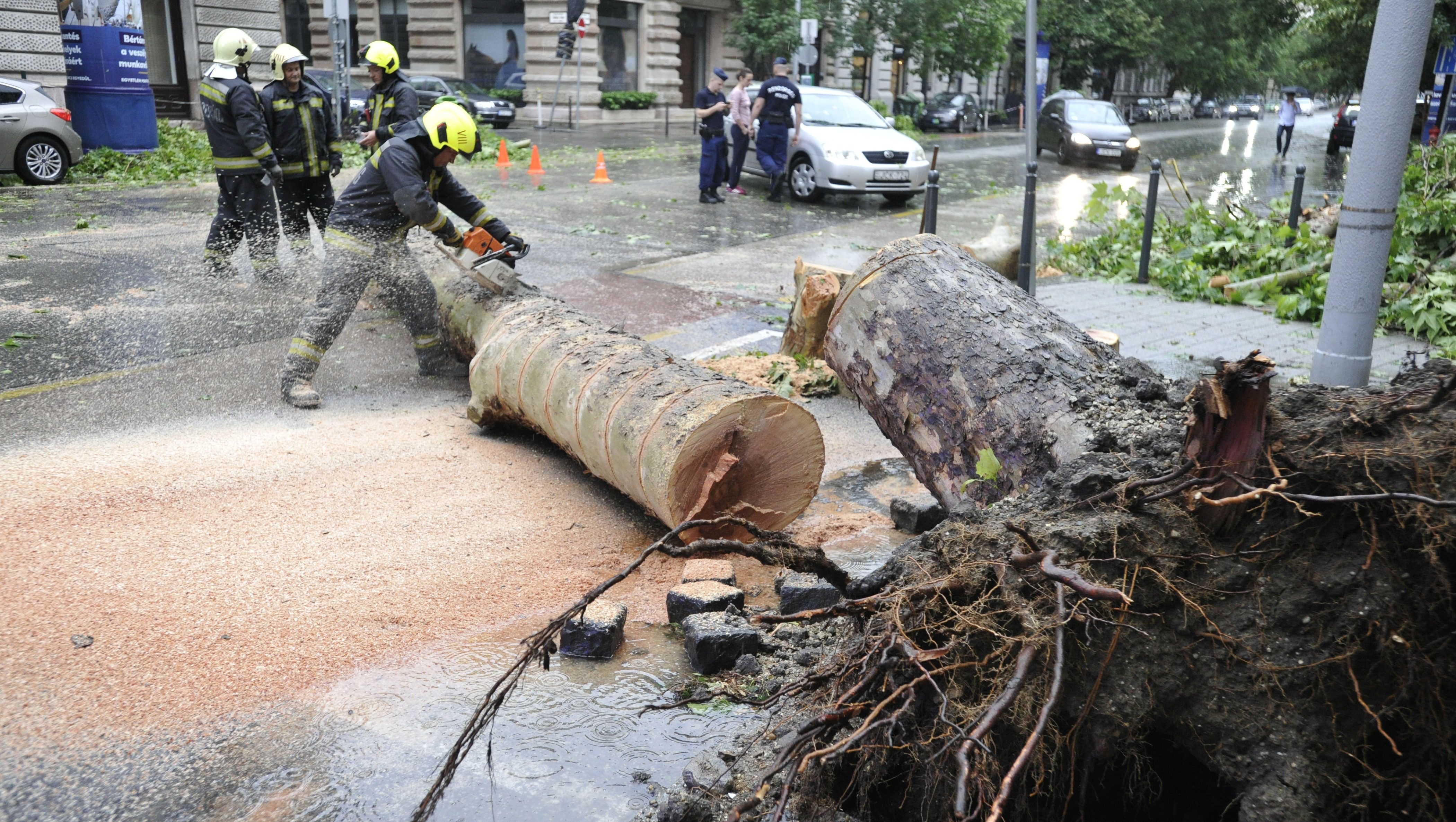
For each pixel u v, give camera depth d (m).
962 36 36.78
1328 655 2.22
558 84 30.42
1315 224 11.05
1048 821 2.35
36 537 3.78
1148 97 53.59
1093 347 3.41
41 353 6.29
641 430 3.92
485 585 3.66
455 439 5.20
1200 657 2.30
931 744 2.31
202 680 2.96
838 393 6.23
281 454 4.81
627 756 2.71
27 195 12.77
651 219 13.00
